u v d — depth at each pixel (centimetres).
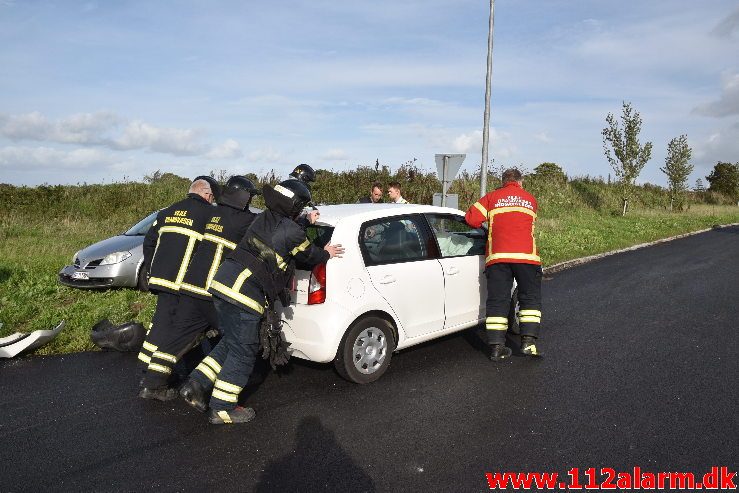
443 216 626
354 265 523
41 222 1773
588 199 2975
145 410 482
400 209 586
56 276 990
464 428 442
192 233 507
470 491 355
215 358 482
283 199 451
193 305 488
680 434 431
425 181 2066
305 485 362
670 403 489
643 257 1452
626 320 779
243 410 459
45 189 1980
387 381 543
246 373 453
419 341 579
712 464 388
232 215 498
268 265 444
